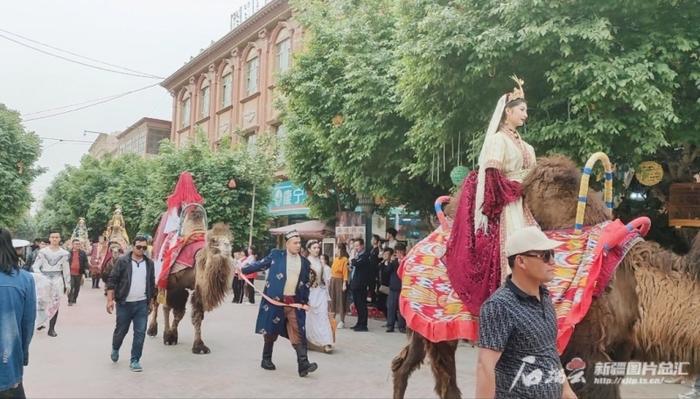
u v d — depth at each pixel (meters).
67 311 15.55
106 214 36.19
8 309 4.54
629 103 7.95
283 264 8.40
